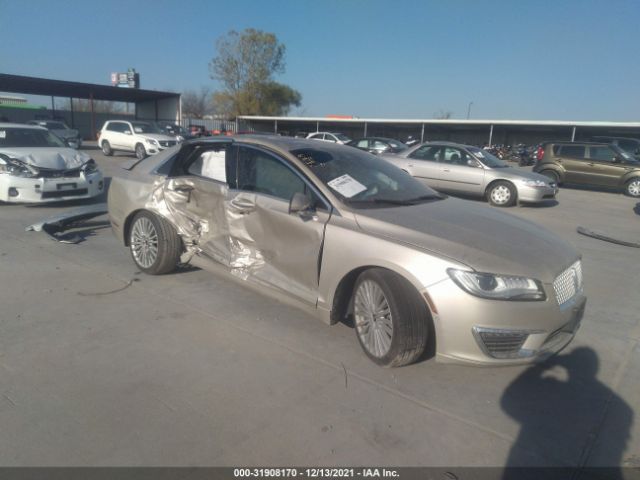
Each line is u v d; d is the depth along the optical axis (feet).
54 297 14.08
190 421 8.67
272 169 12.89
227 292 14.88
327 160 13.01
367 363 10.94
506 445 8.45
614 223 32.17
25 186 25.68
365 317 10.95
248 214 12.93
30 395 9.27
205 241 14.24
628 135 115.65
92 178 28.22
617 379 10.86
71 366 10.36
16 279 15.46
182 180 14.79
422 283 9.57
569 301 10.34
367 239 10.48
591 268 20.24
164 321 12.73
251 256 13.05
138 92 123.85
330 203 11.48
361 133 163.73
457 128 145.28
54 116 121.49
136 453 7.82
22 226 22.71
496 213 13.00
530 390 10.25
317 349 11.51
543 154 53.78
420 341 10.06
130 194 15.99
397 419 9.00
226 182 13.80
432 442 8.42
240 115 187.01
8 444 7.91
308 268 11.59
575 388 10.41
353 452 8.07
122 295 14.42
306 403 9.35
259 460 7.79
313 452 8.02
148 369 10.36
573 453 8.33
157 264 15.38
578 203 41.91
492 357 9.44
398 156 41.96
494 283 9.30
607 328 13.74
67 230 22.29
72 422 8.52
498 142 139.74
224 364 10.68
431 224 10.91
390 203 12.25
